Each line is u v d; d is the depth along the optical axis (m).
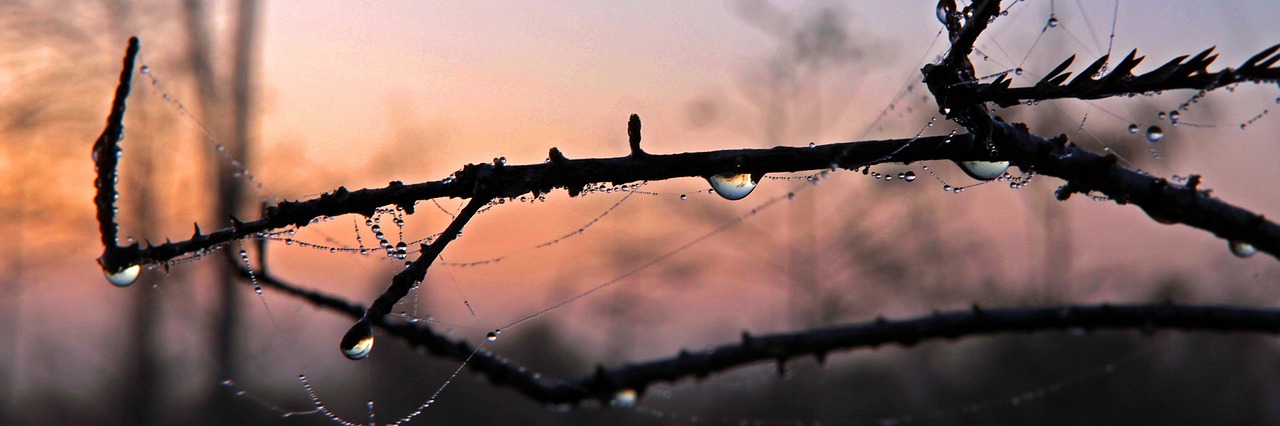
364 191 0.22
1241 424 0.90
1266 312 0.26
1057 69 0.21
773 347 0.28
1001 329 0.28
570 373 1.19
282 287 0.28
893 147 0.22
